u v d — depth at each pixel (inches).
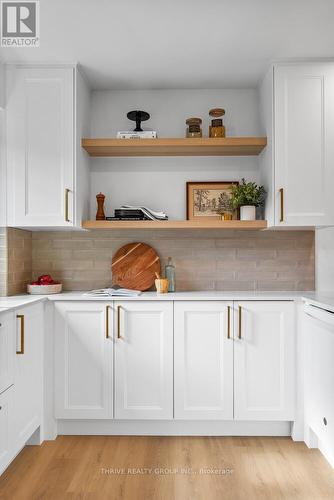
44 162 107.3
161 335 105.2
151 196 124.0
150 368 105.0
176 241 123.8
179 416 104.9
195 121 115.0
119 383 105.0
